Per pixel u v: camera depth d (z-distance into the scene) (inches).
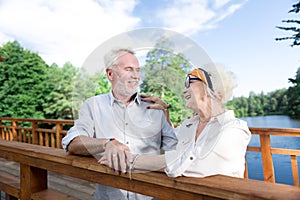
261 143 102.4
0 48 574.9
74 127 41.4
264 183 26.4
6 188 60.8
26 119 245.6
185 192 28.8
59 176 164.2
